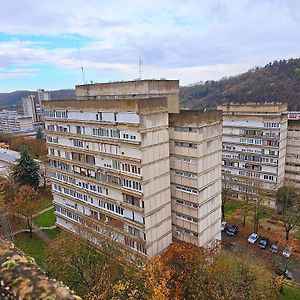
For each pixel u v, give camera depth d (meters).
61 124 41.38
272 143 59.97
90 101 35.16
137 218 33.50
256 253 45.22
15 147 119.31
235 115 63.84
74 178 41.91
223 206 60.25
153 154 32.16
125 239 35.47
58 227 49.41
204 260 31.09
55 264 30.88
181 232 36.59
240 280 28.83
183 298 28.77
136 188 32.69
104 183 36.59
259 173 63.00
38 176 69.12
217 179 36.97
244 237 51.12
